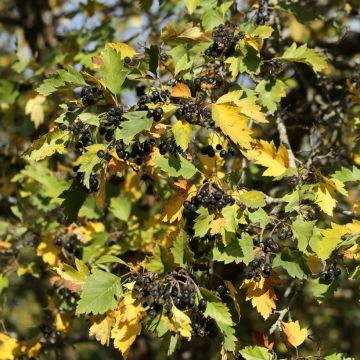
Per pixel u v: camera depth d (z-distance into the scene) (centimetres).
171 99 406
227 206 396
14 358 564
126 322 401
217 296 397
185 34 468
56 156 606
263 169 523
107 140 405
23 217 607
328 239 407
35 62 660
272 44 561
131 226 559
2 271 592
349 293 726
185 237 409
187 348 684
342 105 601
